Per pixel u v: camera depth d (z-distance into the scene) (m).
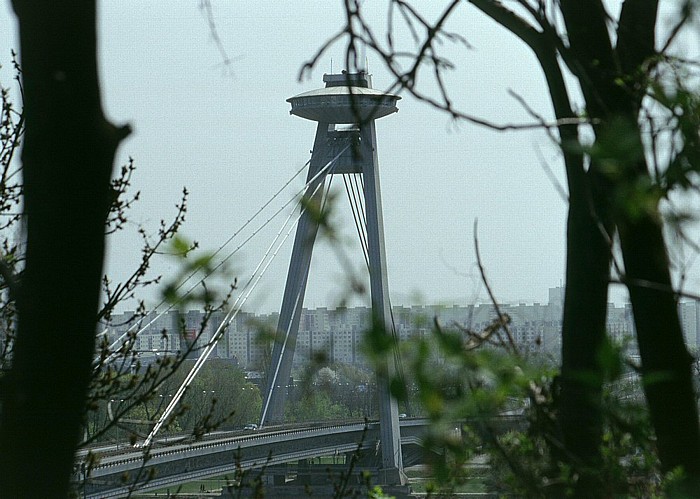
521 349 5.87
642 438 5.20
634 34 6.68
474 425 4.83
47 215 4.95
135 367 11.16
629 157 3.53
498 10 7.00
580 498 6.04
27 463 4.95
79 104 4.94
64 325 5.00
